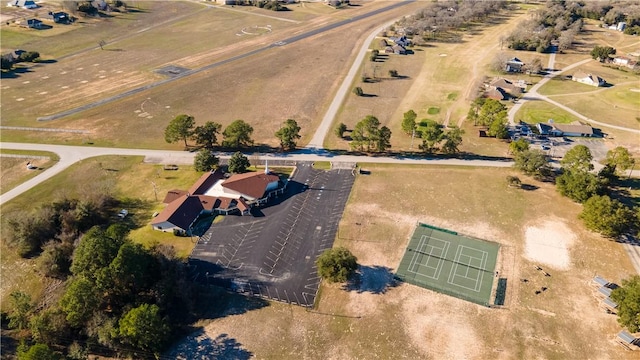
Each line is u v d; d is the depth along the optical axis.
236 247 93.06
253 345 73.56
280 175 118.19
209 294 82.06
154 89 171.38
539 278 86.06
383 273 87.12
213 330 75.88
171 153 128.38
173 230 96.25
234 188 106.12
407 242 95.00
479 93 165.38
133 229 98.06
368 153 130.00
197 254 91.00
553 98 165.50
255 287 83.75
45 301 79.94
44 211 96.06
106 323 72.12
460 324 76.94
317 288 83.81
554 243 94.88
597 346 73.25
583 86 176.25
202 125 144.25
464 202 107.94
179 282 79.69
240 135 128.12
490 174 119.44
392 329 76.12
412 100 164.88
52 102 158.50
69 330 74.19
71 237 91.94
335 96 167.75
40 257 88.25
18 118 146.62
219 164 122.25
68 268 87.31
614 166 112.38
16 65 190.12
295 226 99.56
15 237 91.94
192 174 118.06
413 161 125.50
